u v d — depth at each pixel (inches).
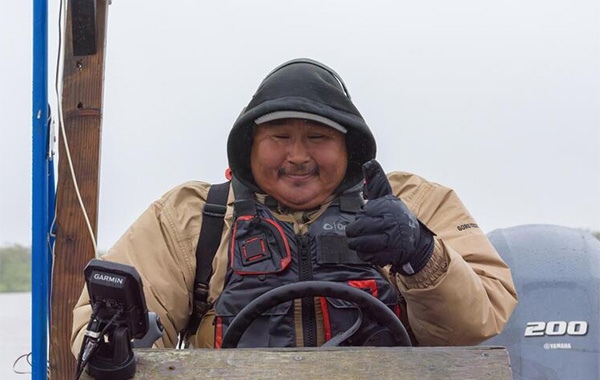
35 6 123.7
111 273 73.2
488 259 108.4
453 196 114.9
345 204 106.4
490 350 77.7
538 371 143.3
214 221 107.6
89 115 130.3
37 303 122.5
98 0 131.3
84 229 128.3
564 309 144.6
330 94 106.6
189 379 75.5
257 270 100.7
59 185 129.0
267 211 104.8
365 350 77.6
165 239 107.7
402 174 116.9
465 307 96.8
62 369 126.4
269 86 107.3
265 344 98.7
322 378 75.5
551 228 152.3
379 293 102.7
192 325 108.9
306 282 87.9
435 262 94.9
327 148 106.0
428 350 77.6
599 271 146.3
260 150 106.4
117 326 73.9
